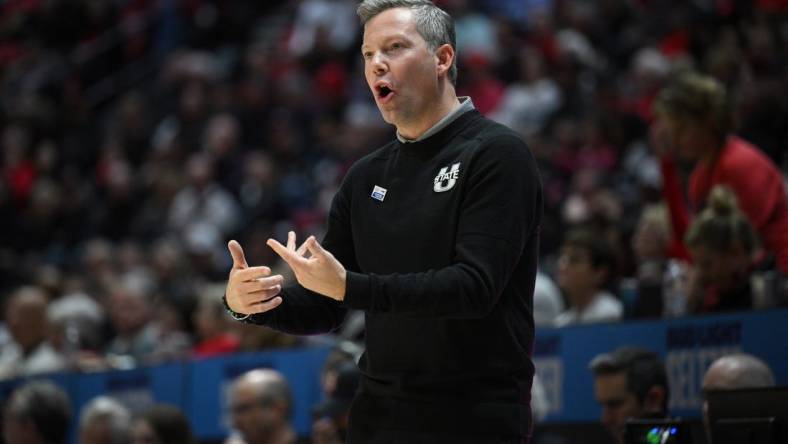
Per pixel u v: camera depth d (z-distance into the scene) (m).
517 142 9.32
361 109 41.84
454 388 9.18
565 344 16.73
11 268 37.34
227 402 19.83
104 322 29.58
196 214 38.16
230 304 9.38
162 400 20.78
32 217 40.94
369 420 9.46
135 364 23.00
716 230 15.16
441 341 9.19
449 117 9.66
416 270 9.30
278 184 38.47
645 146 32.12
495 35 41.91
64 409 18.41
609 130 32.62
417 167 9.64
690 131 16.77
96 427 18.55
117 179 40.91
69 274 37.25
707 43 36.69
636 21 39.50
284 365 19.23
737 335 14.93
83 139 46.50
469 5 44.25
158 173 41.00
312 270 8.55
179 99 46.22
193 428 20.27
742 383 12.64
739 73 31.58
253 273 8.97
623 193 29.92
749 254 15.29
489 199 9.04
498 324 9.23
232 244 9.16
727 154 16.73
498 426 9.09
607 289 19.48
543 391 16.94
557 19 39.88
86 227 40.88
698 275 15.48
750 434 10.87
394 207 9.59
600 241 18.59
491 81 38.59
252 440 17.16
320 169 38.84
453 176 9.30
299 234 34.78
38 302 23.94
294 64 44.78
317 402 18.72
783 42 33.50
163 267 31.19
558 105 35.69
